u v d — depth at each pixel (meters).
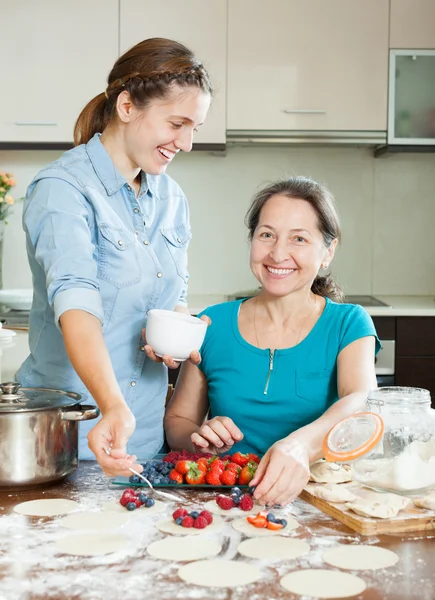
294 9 3.47
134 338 1.66
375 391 1.33
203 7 3.46
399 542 1.09
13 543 1.07
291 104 3.51
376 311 3.25
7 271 3.88
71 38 3.47
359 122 3.52
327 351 1.63
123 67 1.54
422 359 3.28
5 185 3.60
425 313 3.26
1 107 3.49
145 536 1.10
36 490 1.32
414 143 3.53
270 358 1.64
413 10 3.47
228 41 3.47
